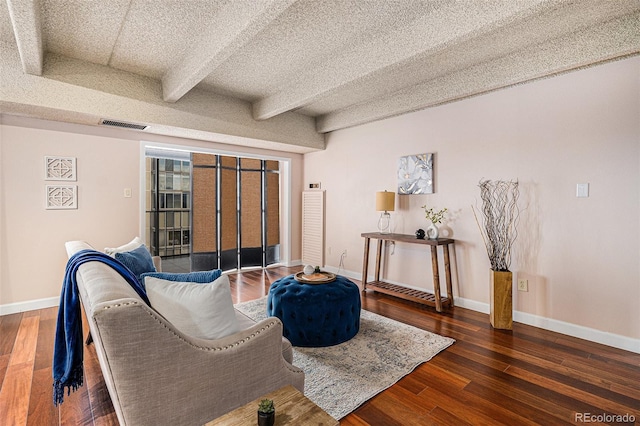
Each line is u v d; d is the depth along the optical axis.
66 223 3.50
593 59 2.39
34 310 3.34
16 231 3.25
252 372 1.42
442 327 2.96
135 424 1.12
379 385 2.02
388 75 3.26
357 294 2.84
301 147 5.04
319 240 5.39
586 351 2.49
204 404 1.27
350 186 4.87
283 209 5.85
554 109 2.85
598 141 2.62
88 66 3.02
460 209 3.54
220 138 4.31
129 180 3.87
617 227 2.55
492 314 2.97
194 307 1.40
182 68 2.90
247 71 3.24
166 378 1.17
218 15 2.24
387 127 4.30
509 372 2.19
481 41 2.57
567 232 2.80
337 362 2.31
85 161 3.58
